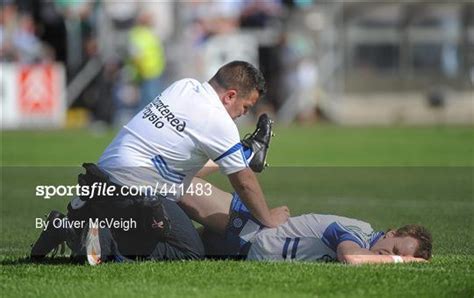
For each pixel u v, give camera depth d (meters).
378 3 93.50
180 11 92.19
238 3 93.12
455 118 93.50
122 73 89.12
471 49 93.75
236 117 27.55
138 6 94.88
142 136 27.09
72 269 25.89
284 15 93.31
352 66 94.06
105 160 27.27
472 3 93.25
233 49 89.56
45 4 92.25
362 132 82.94
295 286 23.86
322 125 91.50
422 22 93.81
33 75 86.62
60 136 79.19
